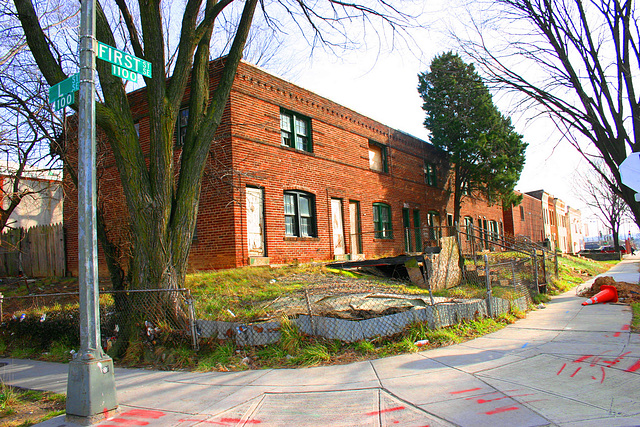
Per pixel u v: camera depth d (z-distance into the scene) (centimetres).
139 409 486
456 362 602
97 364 467
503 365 579
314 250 1537
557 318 930
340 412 443
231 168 1276
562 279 1797
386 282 1233
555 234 5616
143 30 794
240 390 534
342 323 694
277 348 688
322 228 1589
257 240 1338
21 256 1839
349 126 1809
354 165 1808
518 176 2505
